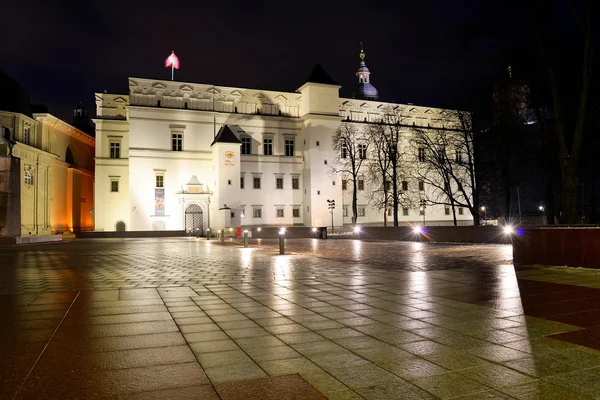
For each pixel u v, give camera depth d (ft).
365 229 156.97
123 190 223.51
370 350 19.63
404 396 14.56
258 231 196.03
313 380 16.07
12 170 121.29
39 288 39.22
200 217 217.97
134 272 53.01
